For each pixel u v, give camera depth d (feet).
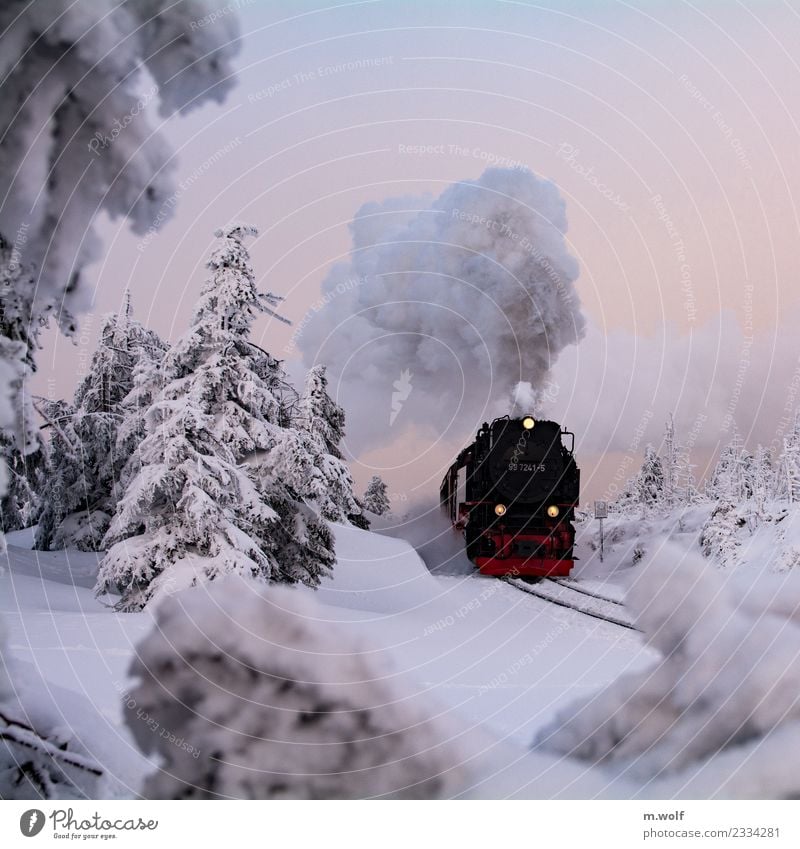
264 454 59.21
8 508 34.71
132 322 80.84
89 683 17.84
